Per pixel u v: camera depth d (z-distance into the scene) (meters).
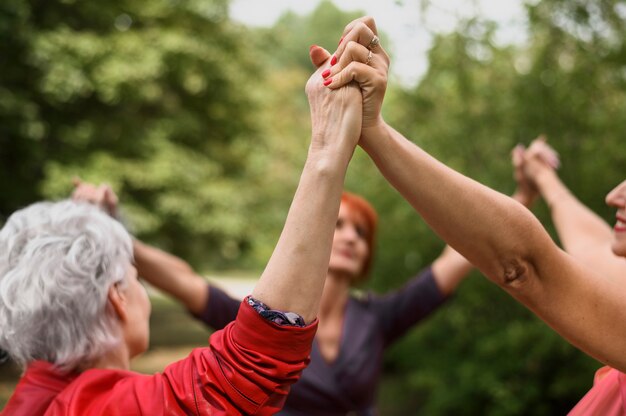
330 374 2.18
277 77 19.89
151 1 12.45
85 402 1.08
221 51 13.24
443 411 6.20
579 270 1.00
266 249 10.07
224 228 12.10
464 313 5.89
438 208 0.96
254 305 0.98
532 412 5.57
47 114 11.27
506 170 5.73
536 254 0.97
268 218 13.17
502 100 5.93
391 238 6.36
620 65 5.49
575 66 5.64
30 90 10.84
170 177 11.59
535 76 5.68
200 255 13.66
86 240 1.22
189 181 11.91
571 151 5.55
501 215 0.96
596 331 0.98
